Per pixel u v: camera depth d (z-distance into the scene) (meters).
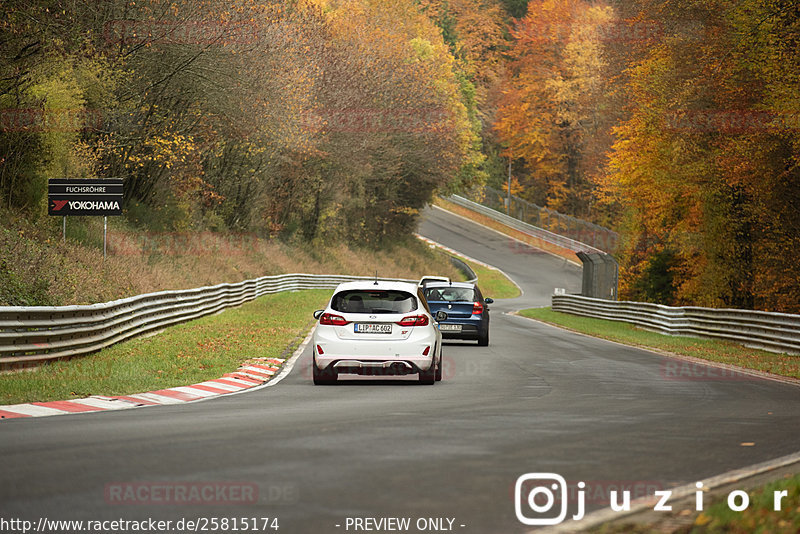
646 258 114.88
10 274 48.44
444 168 189.12
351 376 39.31
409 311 35.69
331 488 15.48
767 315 58.97
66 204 66.00
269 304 94.81
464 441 20.77
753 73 78.44
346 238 178.62
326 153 140.38
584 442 20.98
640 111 90.19
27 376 33.12
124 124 85.62
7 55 68.31
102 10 79.75
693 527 12.70
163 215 101.00
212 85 91.38
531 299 170.75
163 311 60.81
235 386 34.47
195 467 17.23
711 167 82.38
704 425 24.56
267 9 98.62
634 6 96.31
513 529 13.00
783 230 82.25
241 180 124.44
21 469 16.92
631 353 55.25
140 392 31.05
